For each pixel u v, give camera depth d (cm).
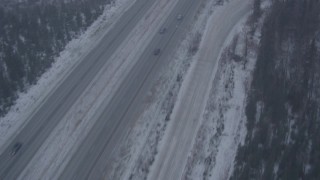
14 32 6819
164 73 6288
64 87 6025
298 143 4978
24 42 6700
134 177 4641
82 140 5159
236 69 6272
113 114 5544
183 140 5088
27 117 5522
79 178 4675
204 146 4984
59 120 5475
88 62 6519
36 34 6850
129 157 4900
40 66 6356
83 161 4878
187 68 6372
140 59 6600
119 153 4966
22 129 5338
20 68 6197
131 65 6469
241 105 5594
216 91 5859
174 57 6638
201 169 4684
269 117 5281
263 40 6756
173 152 4928
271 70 6022
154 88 5991
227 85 5944
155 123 5375
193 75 6206
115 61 6556
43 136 5234
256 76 6000
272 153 4781
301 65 6294
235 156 4816
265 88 5728
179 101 5709
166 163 4784
